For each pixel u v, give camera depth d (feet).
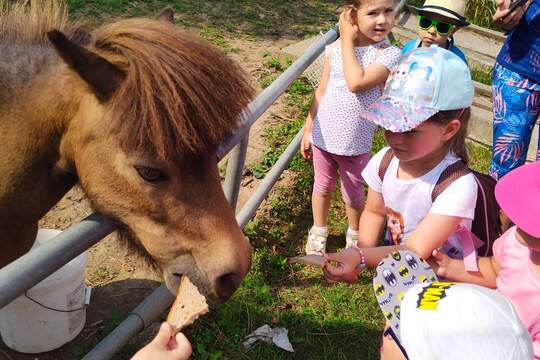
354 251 7.52
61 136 6.59
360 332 11.14
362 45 11.14
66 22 7.17
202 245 6.49
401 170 7.78
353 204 12.39
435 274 7.17
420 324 5.28
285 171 15.21
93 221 6.12
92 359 8.43
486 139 18.17
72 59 5.74
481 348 4.95
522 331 5.10
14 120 6.62
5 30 6.81
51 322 9.54
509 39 12.36
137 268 11.89
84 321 10.39
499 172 13.15
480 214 7.45
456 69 7.07
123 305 11.07
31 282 5.02
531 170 6.41
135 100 5.73
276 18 26.81
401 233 7.97
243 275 6.68
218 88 5.84
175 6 25.71
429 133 7.09
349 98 11.22
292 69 10.36
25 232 7.51
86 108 6.25
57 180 7.04
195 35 6.16
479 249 7.66
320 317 11.36
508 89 12.45
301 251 13.19
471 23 25.90
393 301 6.71
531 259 6.61
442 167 7.41
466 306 5.18
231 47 22.79
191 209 6.36
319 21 27.45
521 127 12.55
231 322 10.71
